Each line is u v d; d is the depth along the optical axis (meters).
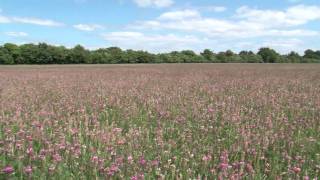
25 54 103.94
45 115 11.07
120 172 6.47
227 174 6.48
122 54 108.81
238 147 7.89
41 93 17.33
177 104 13.90
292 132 9.50
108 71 45.03
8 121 10.07
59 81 26.08
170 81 25.88
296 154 7.97
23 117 10.82
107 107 13.20
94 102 14.00
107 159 7.11
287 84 24.31
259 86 22.36
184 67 61.09
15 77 31.58
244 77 31.95
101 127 9.55
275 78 30.77
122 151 7.49
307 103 14.59
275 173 6.89
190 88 20.27
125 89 19.09
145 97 15.61
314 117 11.77
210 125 10.46
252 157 7.60
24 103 13.62
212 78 30.16
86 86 21.27
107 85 21.94
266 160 7.44
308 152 8.30
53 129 9.22
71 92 17.70
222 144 8.52
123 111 12.31
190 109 12.86
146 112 12.41
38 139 8.30
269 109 12.98
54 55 105.12
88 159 7.09
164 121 10.85
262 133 9.20
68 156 7.23
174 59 111.38
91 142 8.03
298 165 7.18
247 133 8.99
